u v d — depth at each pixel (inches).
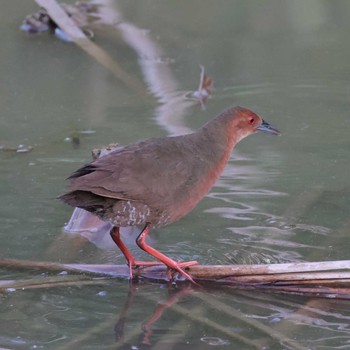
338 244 408.5
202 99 612.4
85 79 646.5
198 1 808.9
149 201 367.6
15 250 405.1
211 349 322.7
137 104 601.6
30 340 330.3
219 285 376.8
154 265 386.0
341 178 485.4
